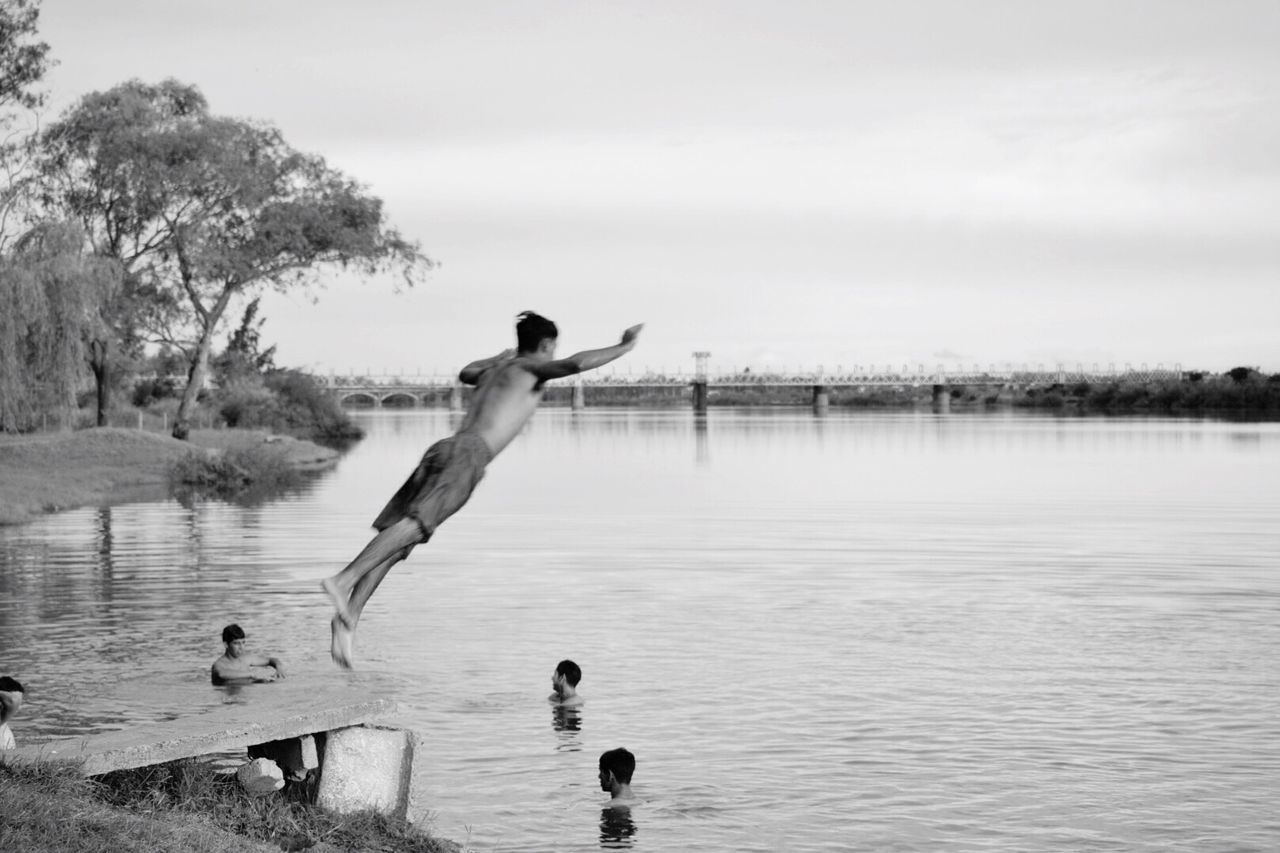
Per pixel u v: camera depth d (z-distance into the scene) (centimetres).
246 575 3123
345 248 7725
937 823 1409
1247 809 1452
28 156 7244
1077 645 2291
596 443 11500
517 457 9162
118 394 9469
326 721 1243
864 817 1425
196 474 6200
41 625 2459
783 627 2459
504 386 923
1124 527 4338
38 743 1193
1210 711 1841
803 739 1705
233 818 1184
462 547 3738
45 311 5309
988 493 5862
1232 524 4431
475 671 2084
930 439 12169
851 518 4669
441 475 895
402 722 1780
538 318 955
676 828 1392
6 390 5272
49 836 1009
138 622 2494
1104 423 17475
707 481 6706
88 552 3578
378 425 18000
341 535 4019
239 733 1193
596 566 3328
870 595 2855
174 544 3778
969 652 2231
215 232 7631
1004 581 3058
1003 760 1617
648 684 1998
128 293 7444
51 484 5706
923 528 4297
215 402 10581
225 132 7475
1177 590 2930
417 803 1454
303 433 11575
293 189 7881
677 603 2744
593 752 1650
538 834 1372
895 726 1767
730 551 3644
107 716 1764
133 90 7600
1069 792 1505
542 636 2373
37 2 6719
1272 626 2464
